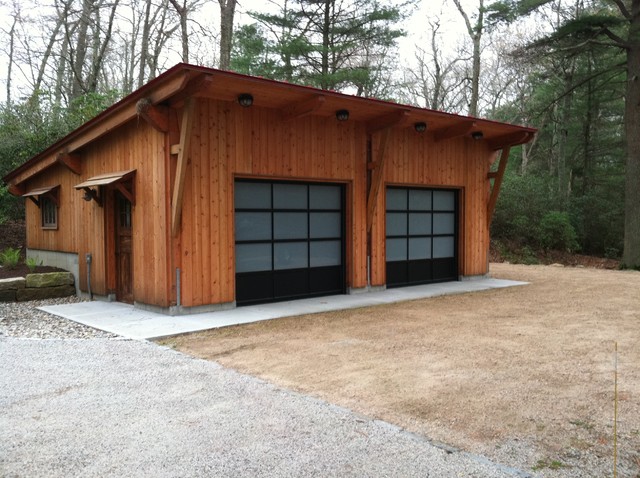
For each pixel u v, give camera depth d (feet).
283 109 24.82
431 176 32.14
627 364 14.69
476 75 73.36
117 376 13.88
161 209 22.20
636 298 26.94
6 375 13.98
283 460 9.09
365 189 28.89
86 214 28.60
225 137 23.40
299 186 27.07
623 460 8.99
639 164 49.16
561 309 23.80
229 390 12.75
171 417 11.04
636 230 49.26
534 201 63.93
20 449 9.56
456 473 8.57
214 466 8.89
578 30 50.96
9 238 44.70
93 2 61.00
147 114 21.02
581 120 73.56
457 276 34.76
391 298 27.17
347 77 59.57
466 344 17.26
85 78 73.20
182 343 17.75
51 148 30.42
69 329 19.95
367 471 8.68
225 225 23.59
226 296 23.73
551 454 9.25
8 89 75.10
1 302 27.12
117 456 9.27
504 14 53.62
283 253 26.48
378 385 13.09
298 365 14.97
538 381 13.24
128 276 25.77
